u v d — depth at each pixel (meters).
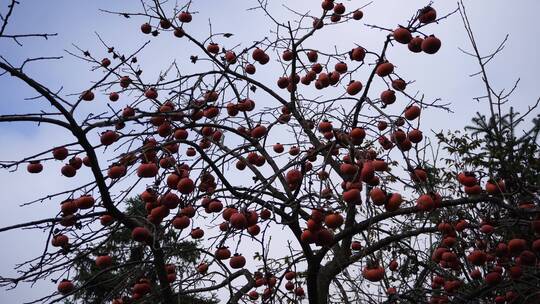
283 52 5.91
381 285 5.39
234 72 5.61
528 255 4.23
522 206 4.79
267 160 5.15
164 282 4.70
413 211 4.35
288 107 5.87
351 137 3.87
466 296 4.87
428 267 5.50
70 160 3.99
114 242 5.66
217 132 5.68
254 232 4.30
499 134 4.96
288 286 5.82
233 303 4.82
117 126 4.56
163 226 4.73
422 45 3.71
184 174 3.73
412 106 4.02
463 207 5.29
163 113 4.29
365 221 4.52
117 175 3.86
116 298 5.23
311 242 3.54
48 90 3.46
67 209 3.91
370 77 4.26
